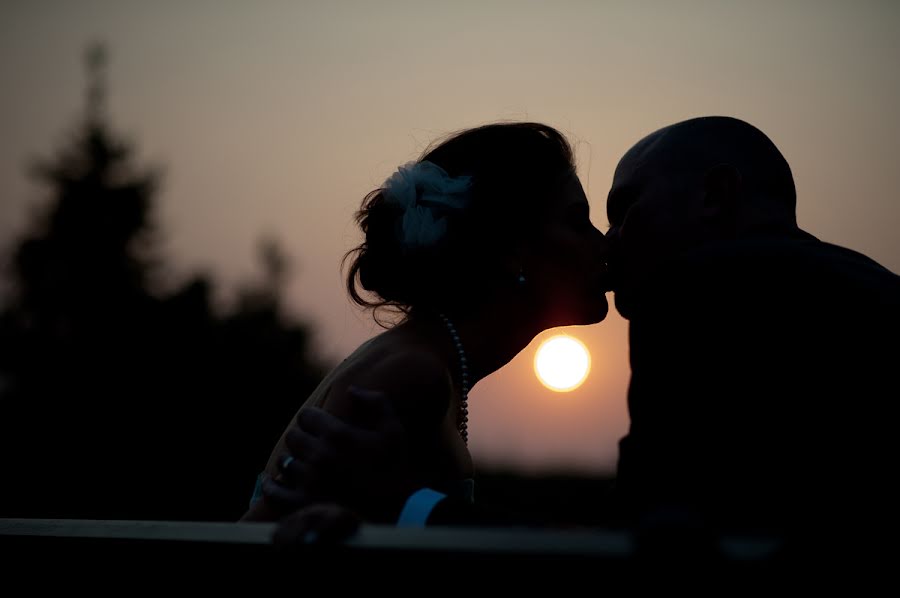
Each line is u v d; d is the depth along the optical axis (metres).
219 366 37.06
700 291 2.17
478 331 2.99
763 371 2.05
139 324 37.44
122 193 39.91
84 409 35.84
